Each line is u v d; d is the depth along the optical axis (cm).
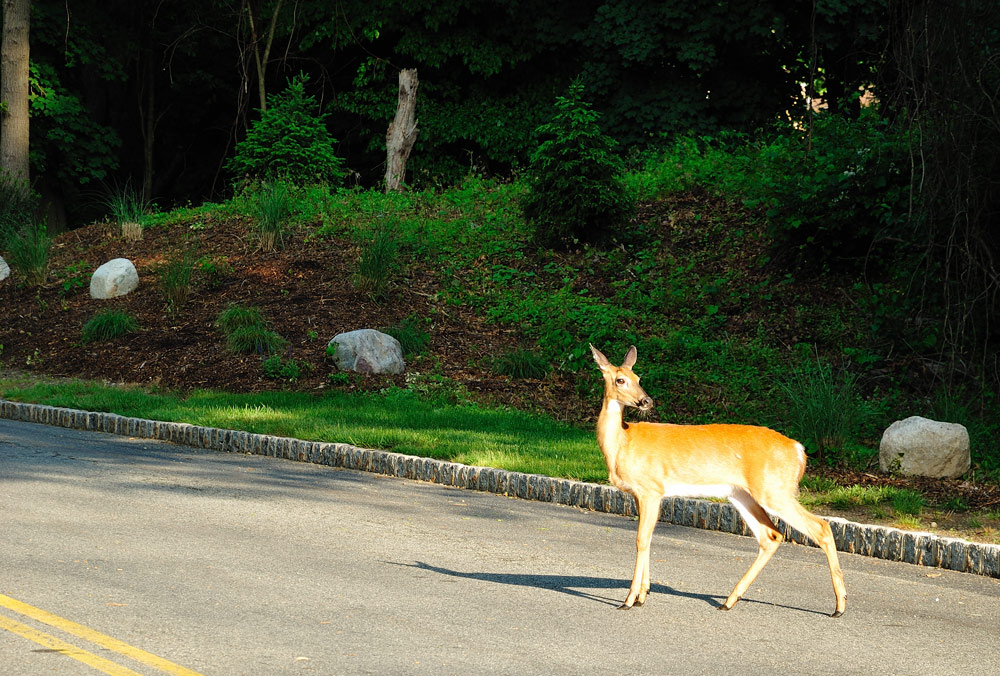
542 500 962
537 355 1544
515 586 661
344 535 784
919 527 827
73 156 2948
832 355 1554
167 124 3569
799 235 1755
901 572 741
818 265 1758
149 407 1341
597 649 538
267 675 479
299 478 1024
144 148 3412
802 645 558
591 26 2642
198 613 570
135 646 511
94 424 1300
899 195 1605
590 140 1897
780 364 1537
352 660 504
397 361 1521
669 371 1500
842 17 2391
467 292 1798
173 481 974
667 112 2609
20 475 962
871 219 1661
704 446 636
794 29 2492
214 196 3634
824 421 1113
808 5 2442
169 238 2139
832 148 1752
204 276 1880
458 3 2842
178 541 738
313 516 848
